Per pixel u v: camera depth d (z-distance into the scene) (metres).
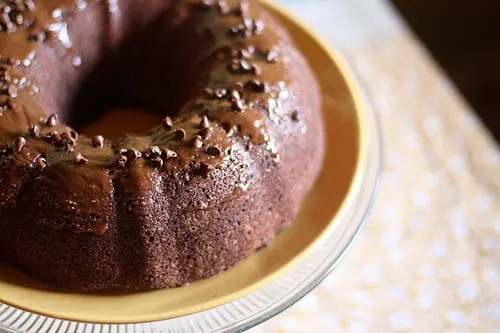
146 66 0.77
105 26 0.74
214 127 0.66
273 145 0.67
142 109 0.78
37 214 0.64
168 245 0.65
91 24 0.74
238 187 0.66
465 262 0.78
